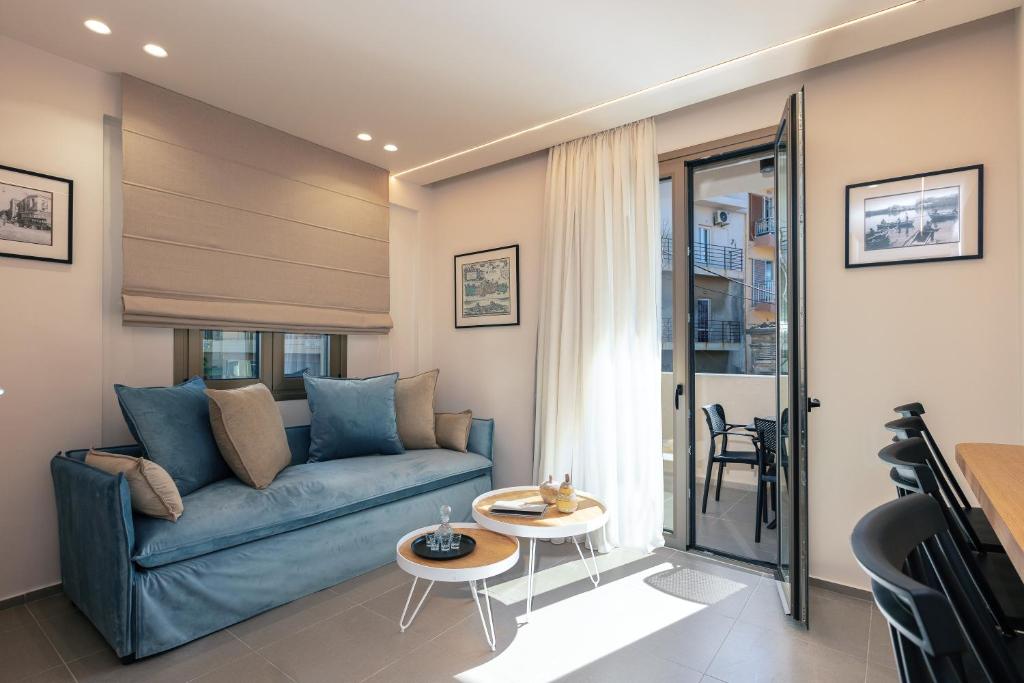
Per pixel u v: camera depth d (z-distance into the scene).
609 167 3.37
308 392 3.37
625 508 3.17
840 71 2.65
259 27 2.33
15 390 2.45
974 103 2.33
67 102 2.60
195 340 3.10
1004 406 2.26
